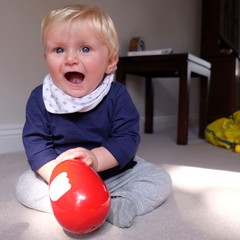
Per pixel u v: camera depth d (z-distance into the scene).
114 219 0.63
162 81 2.47
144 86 2.26
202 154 1.47
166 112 2.55
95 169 0.68
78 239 0.58
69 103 0.72
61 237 0.59
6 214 0.70
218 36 2.77
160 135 2.08
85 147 0.77
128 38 2.09
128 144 0.74
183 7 2.71
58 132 0.75
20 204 0.76
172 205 0.76
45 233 0.60
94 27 0.69
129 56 1.82
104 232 0.61
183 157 1.38
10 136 1.41
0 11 1.33
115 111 0.78
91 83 0.72
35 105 0.77
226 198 0.82
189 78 1.72
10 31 1.37
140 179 0.76
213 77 2.74
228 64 2.69
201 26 2.90
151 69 1.77
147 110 2.17
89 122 0.76
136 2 2.14
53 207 0.56
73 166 0.59
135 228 0.63
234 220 0.68
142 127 2.21
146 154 1.42
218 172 1.11
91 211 0.54
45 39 0.71
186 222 0.66
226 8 3.07
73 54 0.69
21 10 1.41
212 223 0.66
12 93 1.41
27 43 1.45
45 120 0.76
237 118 1.74
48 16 0.72
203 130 2.03
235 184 0.96
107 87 0.76
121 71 1.85
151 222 0.66
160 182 0.76
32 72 1.48
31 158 0.73
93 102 0.73
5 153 1.38
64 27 0.68
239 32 3.86
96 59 0.70
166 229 0.63
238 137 1.64
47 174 0.70
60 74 0.71
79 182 0.56
